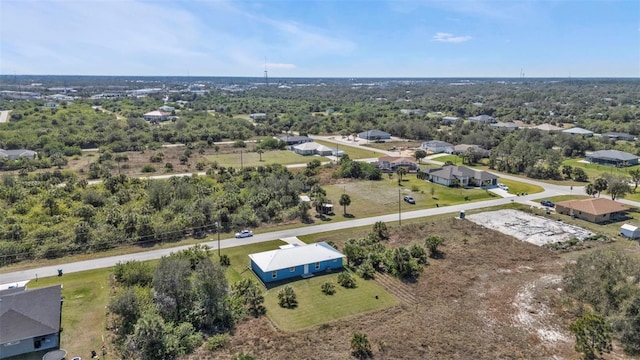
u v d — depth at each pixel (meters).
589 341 33.47
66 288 43.06
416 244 52.59
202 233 58.78
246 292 40.81
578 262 43.25
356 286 44.50
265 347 34.16
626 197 78.31
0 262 48.62
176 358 32.59
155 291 38.12
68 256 50.97
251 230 60.22
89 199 68.69
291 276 46.62
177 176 87.12
